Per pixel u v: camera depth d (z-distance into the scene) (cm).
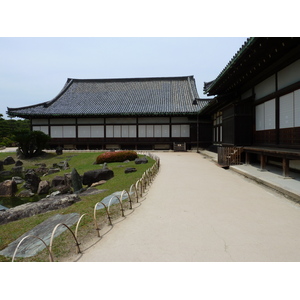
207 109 2303
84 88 3597
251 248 423
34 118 3062
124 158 1839
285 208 652
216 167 1454
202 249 423
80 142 3017
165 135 2948
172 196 792
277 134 1120
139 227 532
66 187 1279
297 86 941
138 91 3425
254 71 1258
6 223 655
